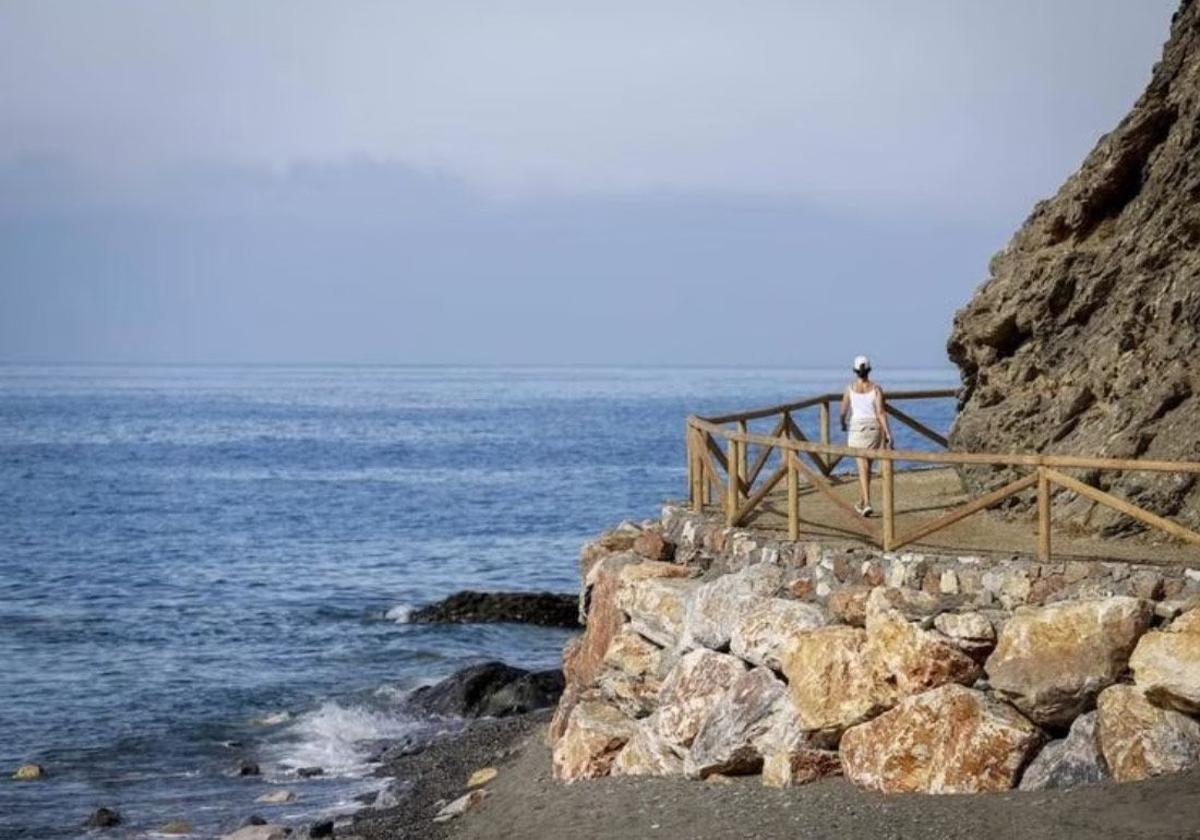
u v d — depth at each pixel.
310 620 51.78
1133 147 26.52
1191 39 26.20
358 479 114.81
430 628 50.00
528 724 33.56
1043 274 27.30
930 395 31.58
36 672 42.56
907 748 19.30
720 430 25.05
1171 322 24.31
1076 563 19.31
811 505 27.50
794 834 18.61
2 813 28.47
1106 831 16.92
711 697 21.97
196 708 37.72
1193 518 21.89
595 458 137.62
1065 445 24.98
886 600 20.05
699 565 25.30
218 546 74.56
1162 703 18.08
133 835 26.66
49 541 76.56
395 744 33.72
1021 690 18.84
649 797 21.61
